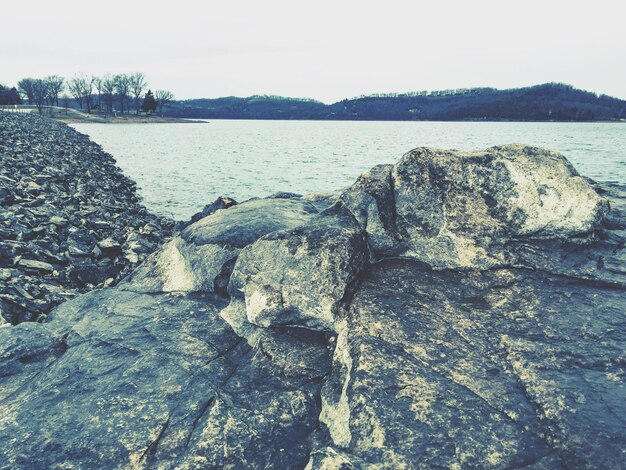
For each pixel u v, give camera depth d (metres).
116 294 7.70
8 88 153.50
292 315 5.92
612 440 3.41
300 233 6.37
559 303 5.34
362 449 3.68
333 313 5.68
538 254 6.22
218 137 90.62
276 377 5.25
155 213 21.02
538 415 3.79
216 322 6.54
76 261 11.62
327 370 5.26
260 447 4.24
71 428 4.41
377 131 146.88
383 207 6.66
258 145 70.06
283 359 5.49
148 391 4.92
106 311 7.03
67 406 4.74
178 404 4.71
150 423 4.45
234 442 4.25
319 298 5.75
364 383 4.25
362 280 6.18
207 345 5.93
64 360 5.71
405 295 5.75
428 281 6.03
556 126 197.75
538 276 5.91
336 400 4.58
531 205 6.34
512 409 3.88
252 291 6.20
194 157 47.41
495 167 6.57
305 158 50.72
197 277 7.66
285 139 90.06
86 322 6.76
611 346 4.52
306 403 4.81
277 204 9.63
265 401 4.82
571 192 6.28
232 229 8.02
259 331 6.05
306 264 5.95
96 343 6.02
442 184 6.60
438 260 6.35
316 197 10.84
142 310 7.00
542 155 6.64
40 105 133.12
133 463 4.04
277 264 6.21
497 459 3.44
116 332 6.30
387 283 6.05
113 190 23.84
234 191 28.09
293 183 32.25
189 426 4.42
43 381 5.33
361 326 5.18
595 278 5.72
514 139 97.62
